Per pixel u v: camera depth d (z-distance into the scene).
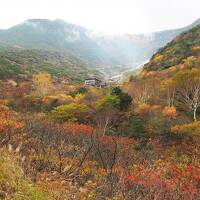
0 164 9.62
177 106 51.41
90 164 20.75
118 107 47.00
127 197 14.70
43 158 16.12
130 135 39.75
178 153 32.81
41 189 10.45
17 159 12.87
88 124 43.28
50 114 45.00
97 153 24.52
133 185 16.78
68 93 75.94
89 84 126.25
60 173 14.32
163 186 18.61
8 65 145.62
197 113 48.81
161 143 36.75
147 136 39.00
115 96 47.44
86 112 44.69
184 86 50.78
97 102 47.34
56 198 10.49
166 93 54.00
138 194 15.64
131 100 49.44
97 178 17.16
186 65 72.19
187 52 94.44
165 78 69.19
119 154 26.78
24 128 28.98
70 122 42.28
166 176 23.73
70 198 11.53
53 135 28.95
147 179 19.66
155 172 23.52
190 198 18.02
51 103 55.97
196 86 49.72
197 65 72.50
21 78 126.50
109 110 43.53
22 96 65.88
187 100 51.22
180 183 21.08
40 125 33.53
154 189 16.91
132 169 23.31
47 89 79.94
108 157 24.16
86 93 62.59
